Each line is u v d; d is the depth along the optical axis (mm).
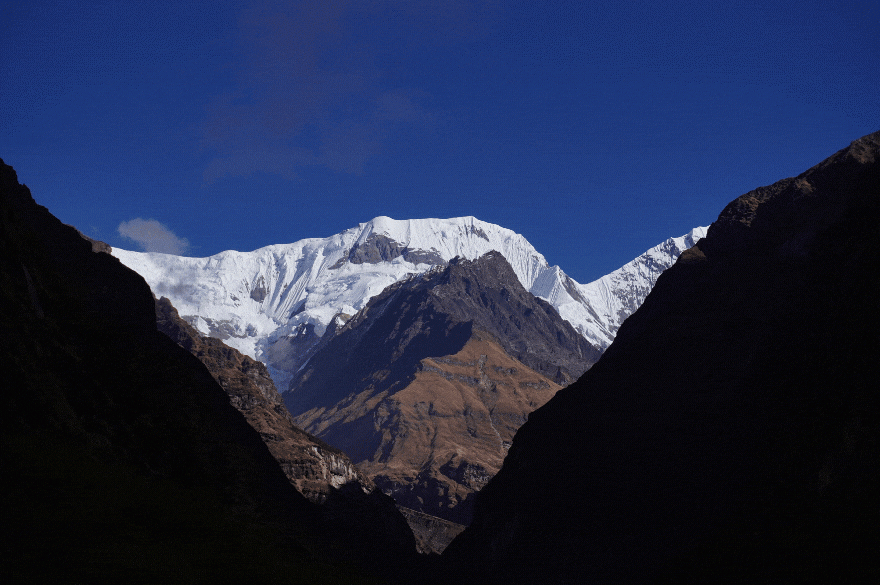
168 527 74125
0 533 58344
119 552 61000
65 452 79875
